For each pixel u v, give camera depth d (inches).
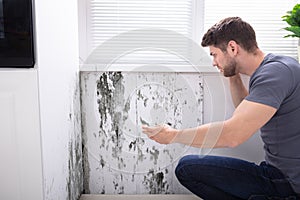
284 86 57.1
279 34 77.7
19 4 48.1
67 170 66.5
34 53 50.1
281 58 61.5
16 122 50.6
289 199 63.2
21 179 52.0
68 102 67.0
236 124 56.5
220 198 68.7
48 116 54.8
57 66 59.6
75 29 73.0
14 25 48.4
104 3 76.2
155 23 76.8
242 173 65.1
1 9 47.8
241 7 76.9
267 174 64.1
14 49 49.0
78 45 76.3
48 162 54.9
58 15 60.2
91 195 76.6
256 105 56.0
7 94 50.0
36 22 49.5
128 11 76.4
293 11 68.8
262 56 63.8
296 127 60.2
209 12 76.9
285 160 61.6
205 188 68.4
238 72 65.6
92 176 78.9
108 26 76.7
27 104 50.4
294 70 59.0
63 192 63.9
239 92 73.1
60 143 61.7
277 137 61.8
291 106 59.5
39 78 50.5
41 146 51.6
